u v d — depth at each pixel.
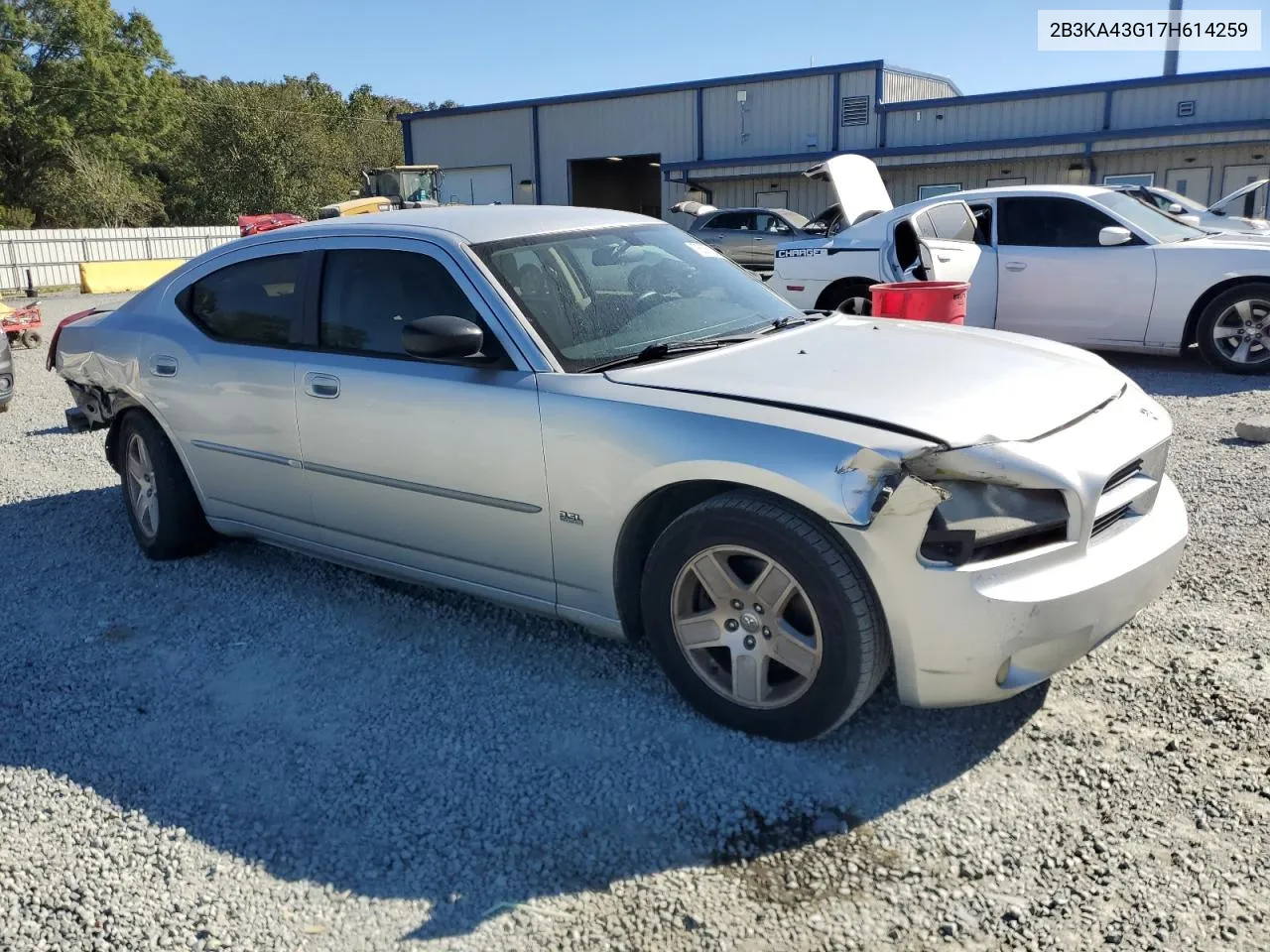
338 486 4.00
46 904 2.56
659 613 3.21
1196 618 3.79
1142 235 8.58
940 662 2.79
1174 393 7.84
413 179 33.94
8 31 46.00
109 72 47.53
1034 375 3.32
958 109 26.80
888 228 9.39
